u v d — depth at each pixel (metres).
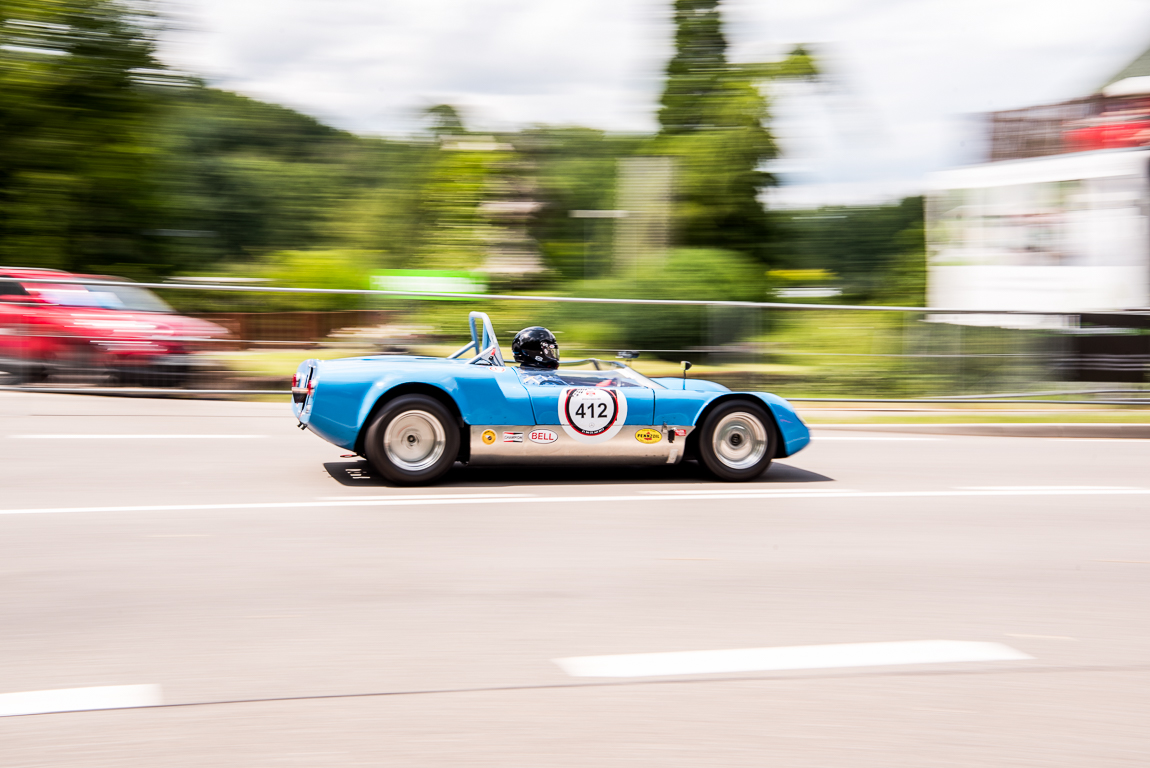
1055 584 5.10
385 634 4.02
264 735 3.07
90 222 24.16
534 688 3.50
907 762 3.01
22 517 5.91
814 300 25.33
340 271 23.73
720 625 4.26
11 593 4.44
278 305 12.00
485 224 30.44
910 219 27.53
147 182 25.03
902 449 10.08
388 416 6.85
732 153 26.05
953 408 12.56
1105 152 13.85
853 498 7.29
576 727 3.19
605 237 26.72
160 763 2.86
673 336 12.16
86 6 22.52
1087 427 11.50
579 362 7.64
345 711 3.26
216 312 11.89
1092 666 3.88
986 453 9.98
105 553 5.14
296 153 53.84
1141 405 12.73
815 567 5.30
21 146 22.95
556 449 7.14
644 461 7.43
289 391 12.05
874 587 4.94
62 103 23.12
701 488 7.44
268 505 6.39
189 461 7.99
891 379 12.52
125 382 11.50
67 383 11.45
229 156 52.34
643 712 3.32
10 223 23.31
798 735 3.18
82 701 3.28
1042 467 9.18
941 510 6.97
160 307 12.05
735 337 12.24
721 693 3.50
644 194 26.44
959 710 3.41
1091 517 6.90
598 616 4.34
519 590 4.69
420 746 3.03
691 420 7.40
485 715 3.26
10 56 22.23
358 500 6.59
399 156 44.50
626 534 5.90
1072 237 14.22
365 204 45.16
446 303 12.37
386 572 4.93
